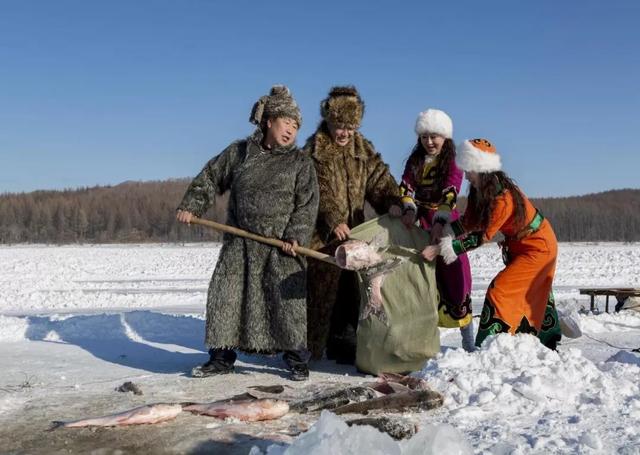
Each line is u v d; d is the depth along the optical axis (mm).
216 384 5496
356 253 5664
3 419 4527
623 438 3889
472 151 5820
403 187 6359
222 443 3955
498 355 5254
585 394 4715
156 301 14539
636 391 4859
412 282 5852
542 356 5266
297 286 5723
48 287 18891
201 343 7527
